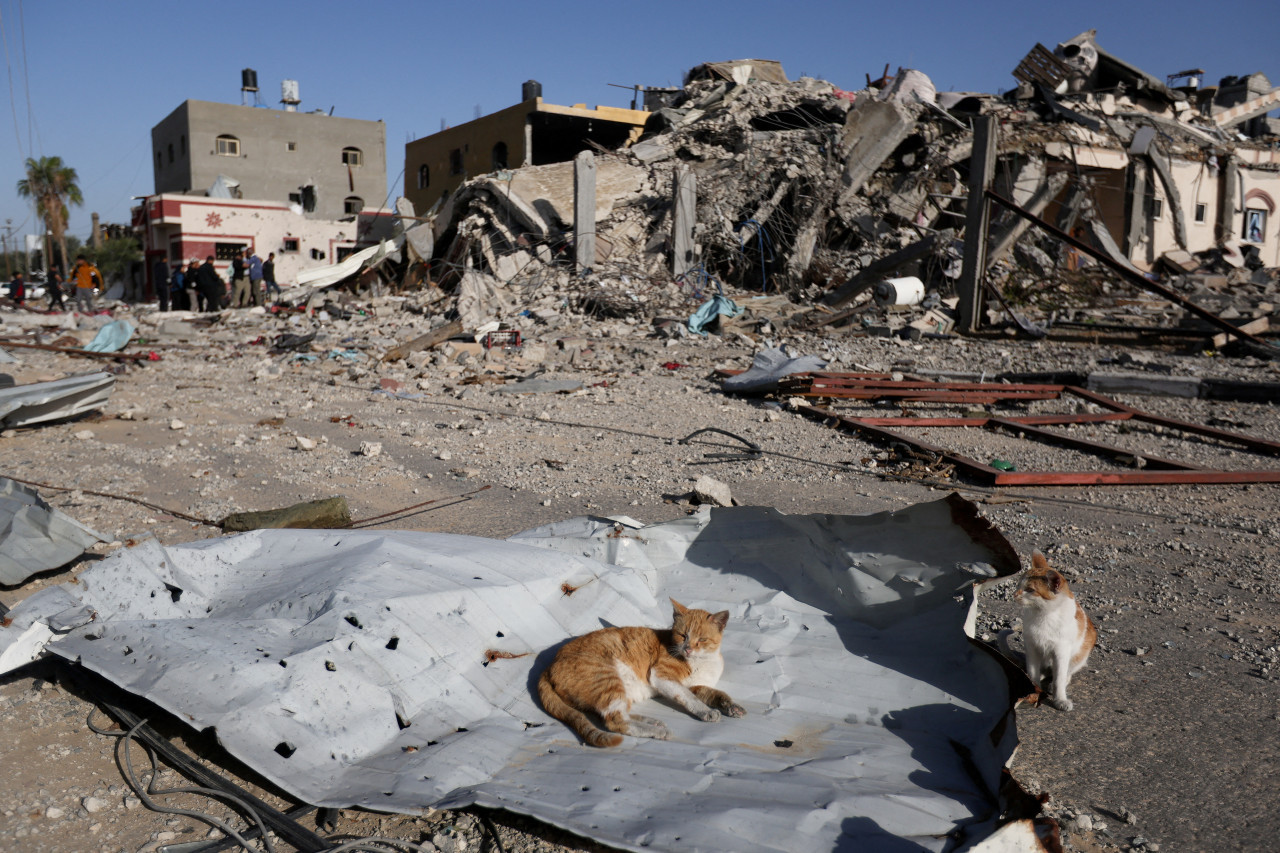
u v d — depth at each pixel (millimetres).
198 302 27359
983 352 16547
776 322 19703
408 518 6246
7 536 4707
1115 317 22000
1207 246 31562
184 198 34875
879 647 3721
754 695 3457
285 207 36906
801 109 28547
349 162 49344
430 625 3377
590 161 23094
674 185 23562
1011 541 5996
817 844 2416
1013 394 11977
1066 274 25656
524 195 25891
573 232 24188
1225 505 7039
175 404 11156
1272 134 37125
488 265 25281
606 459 8344
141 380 13570
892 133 25109
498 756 2908
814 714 3330
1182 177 30469
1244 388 12312
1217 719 3557
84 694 3541
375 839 2617
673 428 9945
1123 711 3637
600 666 3227
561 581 3977
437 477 7543
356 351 16906
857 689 3449
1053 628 3533
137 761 3129
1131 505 7004
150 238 37281
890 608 3859
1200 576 5305
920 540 3809
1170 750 3320
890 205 25531
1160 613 4719
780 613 4023
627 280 22766
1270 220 33031
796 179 25266
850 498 7000
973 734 3088
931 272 24000
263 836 2656
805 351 16281
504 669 3416
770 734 3154
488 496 6926
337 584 3488
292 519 5781
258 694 2836
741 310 20625
